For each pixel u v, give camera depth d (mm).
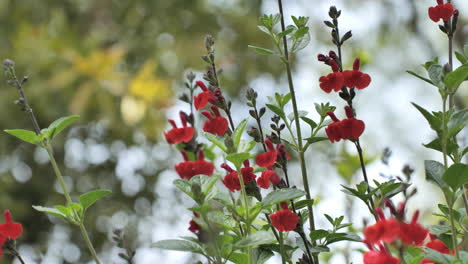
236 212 1610
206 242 1683
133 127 6887
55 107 7055
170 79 7207
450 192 1541
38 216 7512
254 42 8188
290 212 1694
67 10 8141
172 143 2010
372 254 1448
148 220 6758
